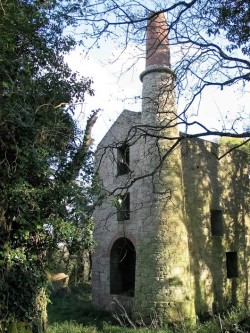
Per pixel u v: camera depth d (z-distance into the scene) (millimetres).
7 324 7215
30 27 7387
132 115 17656
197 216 17188
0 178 7203
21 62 7297
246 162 20625
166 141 15109
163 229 14562
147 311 13969
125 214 17609
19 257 7465
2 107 6848
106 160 19078
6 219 7441
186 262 14680
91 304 19141
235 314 11875
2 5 6469
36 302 7945
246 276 19000
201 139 18375
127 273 18891
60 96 9250
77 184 8609
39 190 7512
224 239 18219
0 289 7203
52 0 7016
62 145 8602
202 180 17891
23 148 7289
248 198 20188
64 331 12359
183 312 13672
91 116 9555
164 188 14781
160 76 15352
